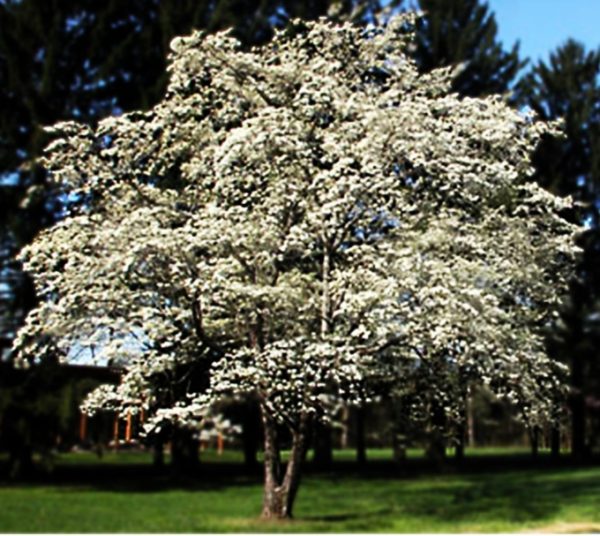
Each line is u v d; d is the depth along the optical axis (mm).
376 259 9945
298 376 9500
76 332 10250
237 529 10906
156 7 20125
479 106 10867
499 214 11039
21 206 18047
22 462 18688
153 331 10133
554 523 12102
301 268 11508
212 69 11562
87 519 11992
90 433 21078
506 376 10305
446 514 13242
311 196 10523
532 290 10914
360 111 10375
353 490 17906
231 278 10219
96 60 19625
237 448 37688
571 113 27266
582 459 28109
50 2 19219
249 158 10250
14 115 18891
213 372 9781
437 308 9297
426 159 10133
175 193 11695
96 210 11703
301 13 20266
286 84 11539
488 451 40500
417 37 23078
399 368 11312
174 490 17234
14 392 17266
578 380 27266
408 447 24344
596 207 25641
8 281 18359
